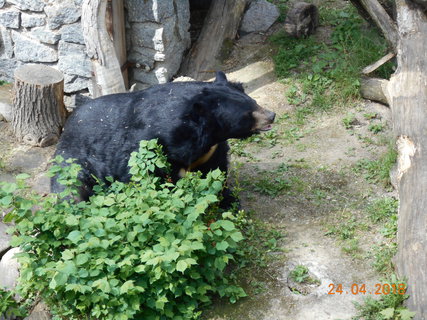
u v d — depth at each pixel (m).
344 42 6.51
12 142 6.05
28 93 5.88
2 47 6.58
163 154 4.79
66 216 4.57
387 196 5.23
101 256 4.45
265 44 6.72
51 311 4.60
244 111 4.74
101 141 4.90
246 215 5.14
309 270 4.76
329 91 6.19
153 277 4.44
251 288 4.69
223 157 5.10
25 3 6.29
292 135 5.86
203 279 4.66
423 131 5.18
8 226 5.09
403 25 5.90
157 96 4.84
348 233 4.96
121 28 6.25
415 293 4.45
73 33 6.28
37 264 4.57
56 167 4.65
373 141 5.72
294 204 5.23
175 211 4.59
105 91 6.09
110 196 4.66
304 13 6.57
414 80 5.57
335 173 5.46
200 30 7.03
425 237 4.62
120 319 4.41
